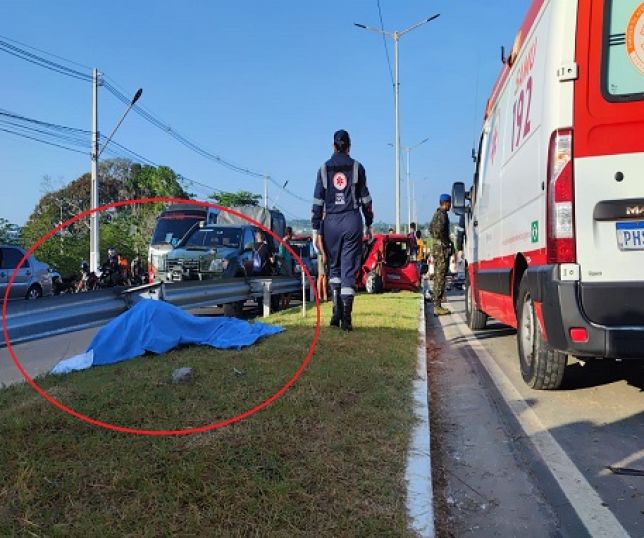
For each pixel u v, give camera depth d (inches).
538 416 196.2
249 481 124.0
